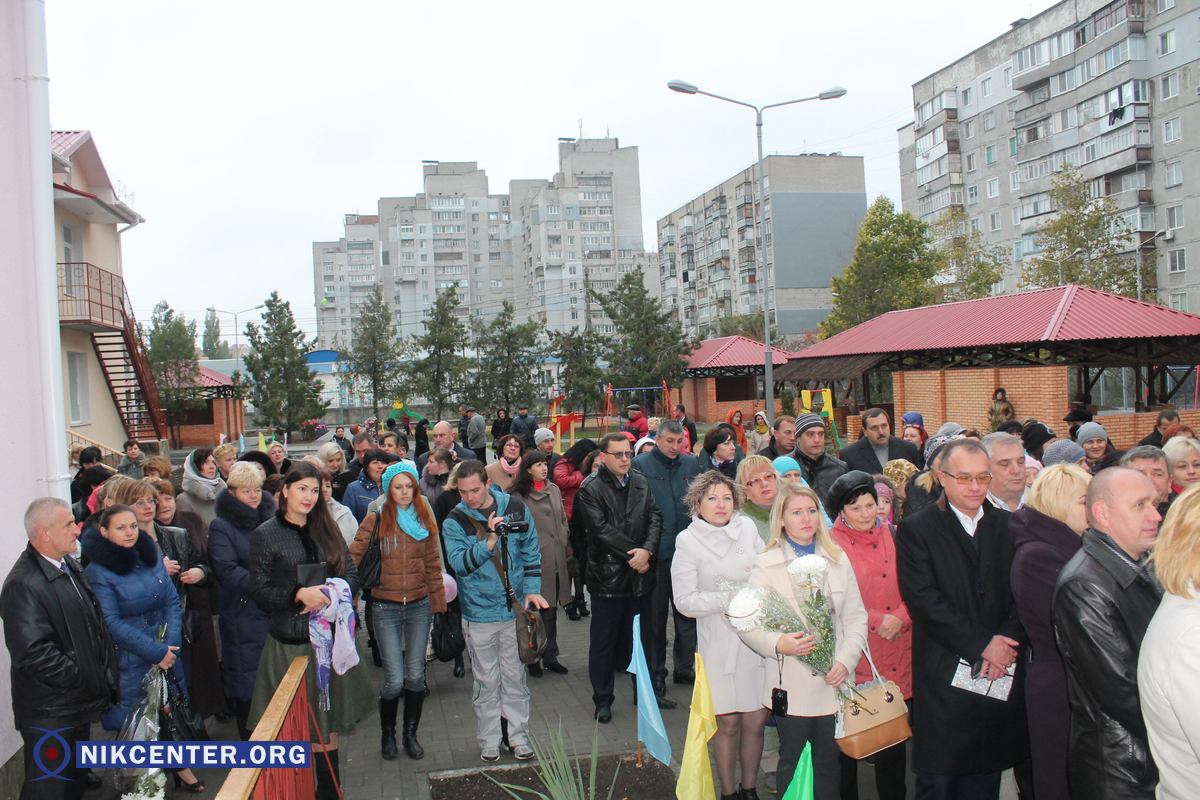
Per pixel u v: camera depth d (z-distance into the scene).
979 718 4.41
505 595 5.89
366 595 7.96
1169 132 45.34
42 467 6.02
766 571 4.71
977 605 4.45
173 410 38.94
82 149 23.34
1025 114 54.81
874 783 5.51
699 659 3.62
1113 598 3.21
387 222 116.25
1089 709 3.28
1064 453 6.18
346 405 59.31
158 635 5.37
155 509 6.20
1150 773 3.14
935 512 4.55
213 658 6.57
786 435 8.21
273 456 9.15
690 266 94.38
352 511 8.71
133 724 4.93
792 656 4.45
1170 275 45.75
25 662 4.41
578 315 100.81
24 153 5.99
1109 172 48.19
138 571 5.43
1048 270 36.44
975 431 7.71
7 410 5.80
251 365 44.75
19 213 5.98
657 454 7.47
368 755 6.11
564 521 8.32
